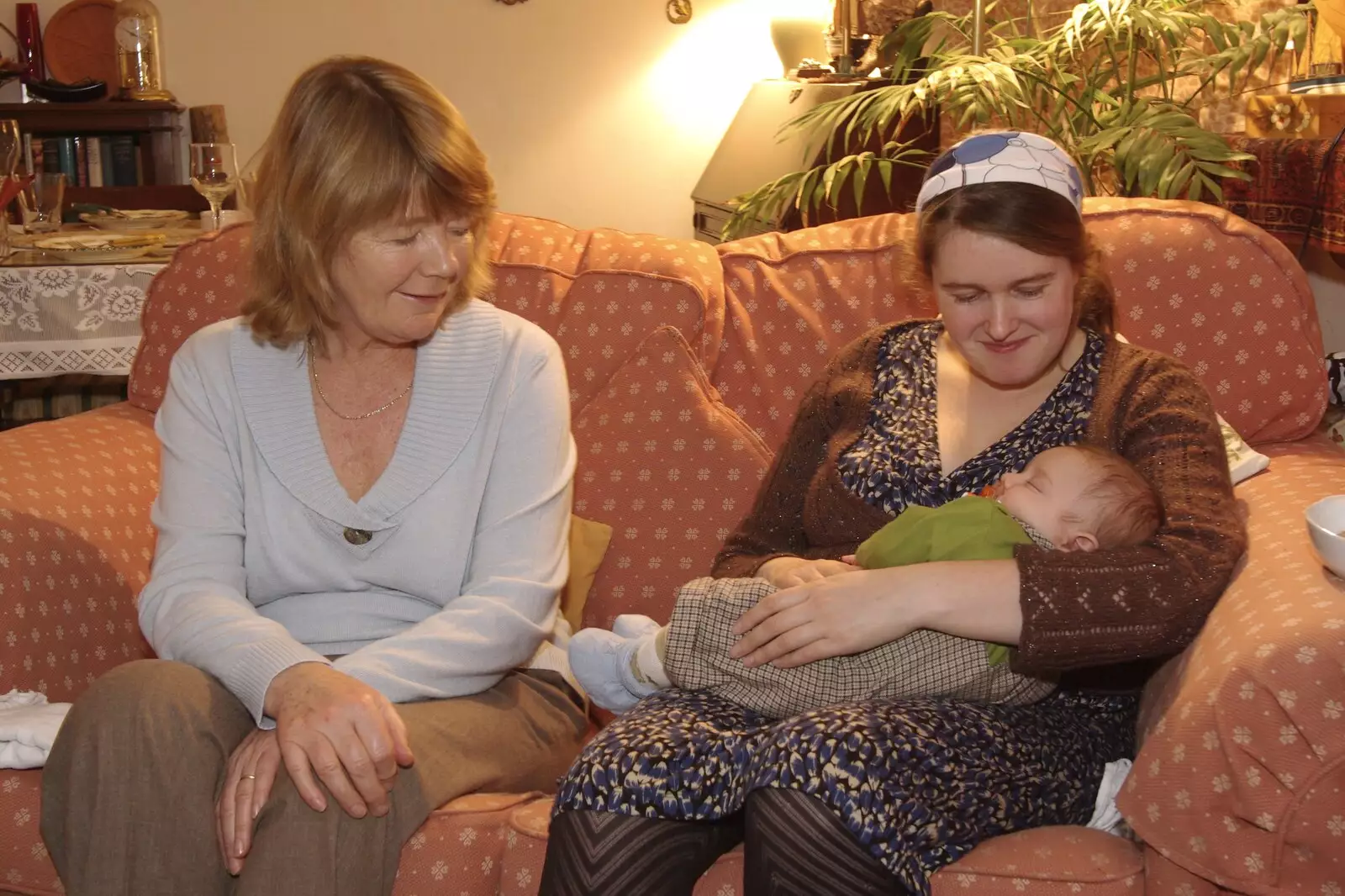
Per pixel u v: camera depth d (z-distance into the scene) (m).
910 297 1.89
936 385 1.60
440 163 1.40
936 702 1.31
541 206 5.09
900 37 3.32
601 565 1.82
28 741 1.36
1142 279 1.81
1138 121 2.36
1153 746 1.19
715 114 5.05
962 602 1.29
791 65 4.38
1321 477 1.58
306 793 1.25
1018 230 1.38
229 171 3.16
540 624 1.51
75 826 1.28
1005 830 1.26
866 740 1.19
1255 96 2.80
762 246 2.03
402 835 1.32
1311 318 1.79
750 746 1.26
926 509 1.42
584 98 5.02
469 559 1.55
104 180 4.71
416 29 4.89
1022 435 1.51
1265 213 2.66
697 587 1.44
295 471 1.52
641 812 1.23
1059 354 1.49
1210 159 2.27
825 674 1.35
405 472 1.52
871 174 3.48
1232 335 1.78
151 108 4.56
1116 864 1.20
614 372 1.93
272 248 1.49
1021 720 1.33
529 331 1.63
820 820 1.16
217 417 1.56
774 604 1.36
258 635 1.39
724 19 4.98
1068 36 2.55
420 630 1.45
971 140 1.45
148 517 1.86
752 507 1.75
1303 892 1.12
